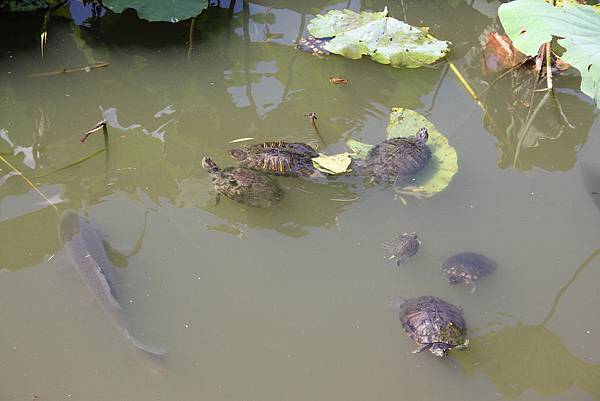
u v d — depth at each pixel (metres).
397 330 3.72
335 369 3.64
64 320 3.70
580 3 4.71
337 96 4.35
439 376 3.65
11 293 3.74
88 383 3.59
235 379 3.62
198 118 4.23
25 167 4.04
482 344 3.71
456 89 4.41
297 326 3.72
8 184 3.99
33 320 3.69
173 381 3.60
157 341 3.67
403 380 3.64
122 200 3.97
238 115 4.25
